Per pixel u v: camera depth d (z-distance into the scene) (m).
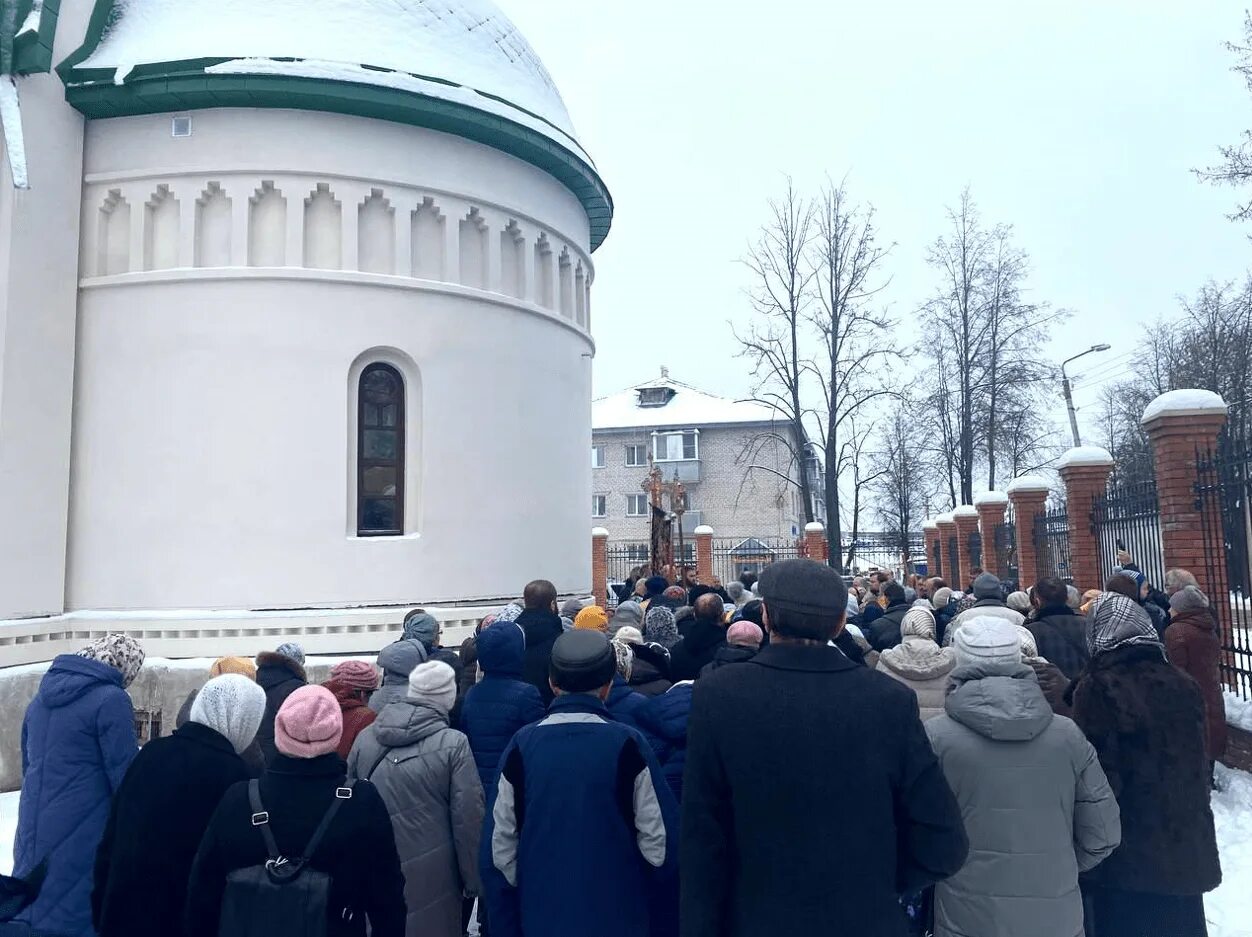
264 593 11.20
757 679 2.93
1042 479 17.09
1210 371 37.38
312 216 11.88
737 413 53.22
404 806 4.20
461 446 12.47
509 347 13.16
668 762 4.73
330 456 11.54
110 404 11.40
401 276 12.12
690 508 52.16
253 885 3.01
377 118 12.06
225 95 11.37
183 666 10.84
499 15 14.51
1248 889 5.92
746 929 2.74
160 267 11.65
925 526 27.45
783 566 3.07
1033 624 6.92
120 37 11.88
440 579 12.10
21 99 10.63
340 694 5.43
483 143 13.01
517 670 5.09
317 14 12.17
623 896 3.43
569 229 14.84
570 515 14.40
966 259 29.44
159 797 3.58
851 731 2.81
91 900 3.78
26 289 10.63
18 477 10.46
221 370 11.33
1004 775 3.43
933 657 5.23
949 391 30.02
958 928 3.45
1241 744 8.41
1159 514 10.08
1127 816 4.11
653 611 8.09
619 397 57.25
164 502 11.23
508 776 3.61
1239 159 20.52
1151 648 4.29
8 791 9.91
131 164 11.64
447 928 4.21
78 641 11.09
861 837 2.75
